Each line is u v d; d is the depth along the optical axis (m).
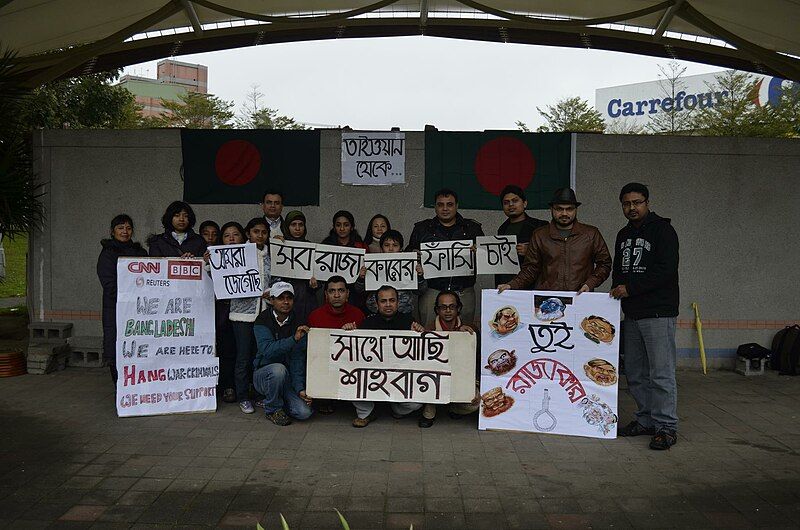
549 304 5.97
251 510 4.36
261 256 6.73
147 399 6.37
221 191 8.48
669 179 8.40
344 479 4.88
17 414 6.44
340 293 6.14
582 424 5.88
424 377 6.02
